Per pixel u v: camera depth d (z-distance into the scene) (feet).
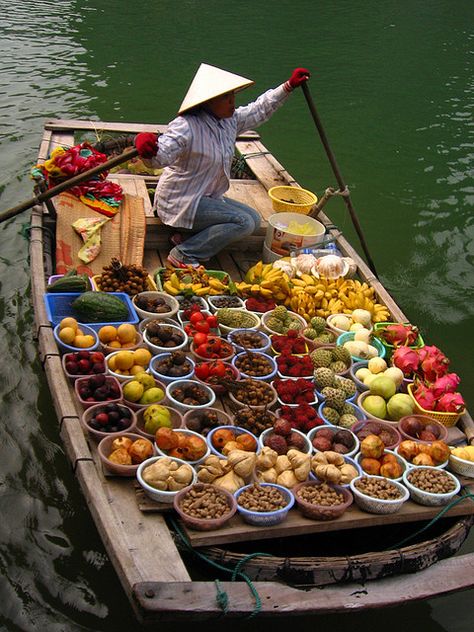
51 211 20.38
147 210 21.43
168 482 12.30
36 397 18.31
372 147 35.37
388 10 61.41
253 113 20.18
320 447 13.85
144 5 53.06
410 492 13.41
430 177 32.96
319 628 13.67
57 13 48.70
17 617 13.30
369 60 48.01
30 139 30.94
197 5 55.16
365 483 13.17
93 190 20.22
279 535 12.45
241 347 16.52
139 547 11.62
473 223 29.32
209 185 19.84
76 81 37.78
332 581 12.21
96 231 19.39
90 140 31.48
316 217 22.59
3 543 14.64
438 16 61.41
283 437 13.88
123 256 19.40
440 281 25.40
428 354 16.21
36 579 13.99
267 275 18.83
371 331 17.71
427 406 15.28
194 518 11.94
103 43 43.98
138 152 17.46
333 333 17.81
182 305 17.87
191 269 18.95
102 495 12.24
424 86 44.37
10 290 22.06
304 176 31.86
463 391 20.21
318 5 60.08
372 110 39.81
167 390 14.65
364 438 14.39
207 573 12.32
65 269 18.74
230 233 19.62
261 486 12.86
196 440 13.15
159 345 16.06
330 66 45.96
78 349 15.60
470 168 34.22
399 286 24.90
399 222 29.09
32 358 19.56
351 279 20.52
